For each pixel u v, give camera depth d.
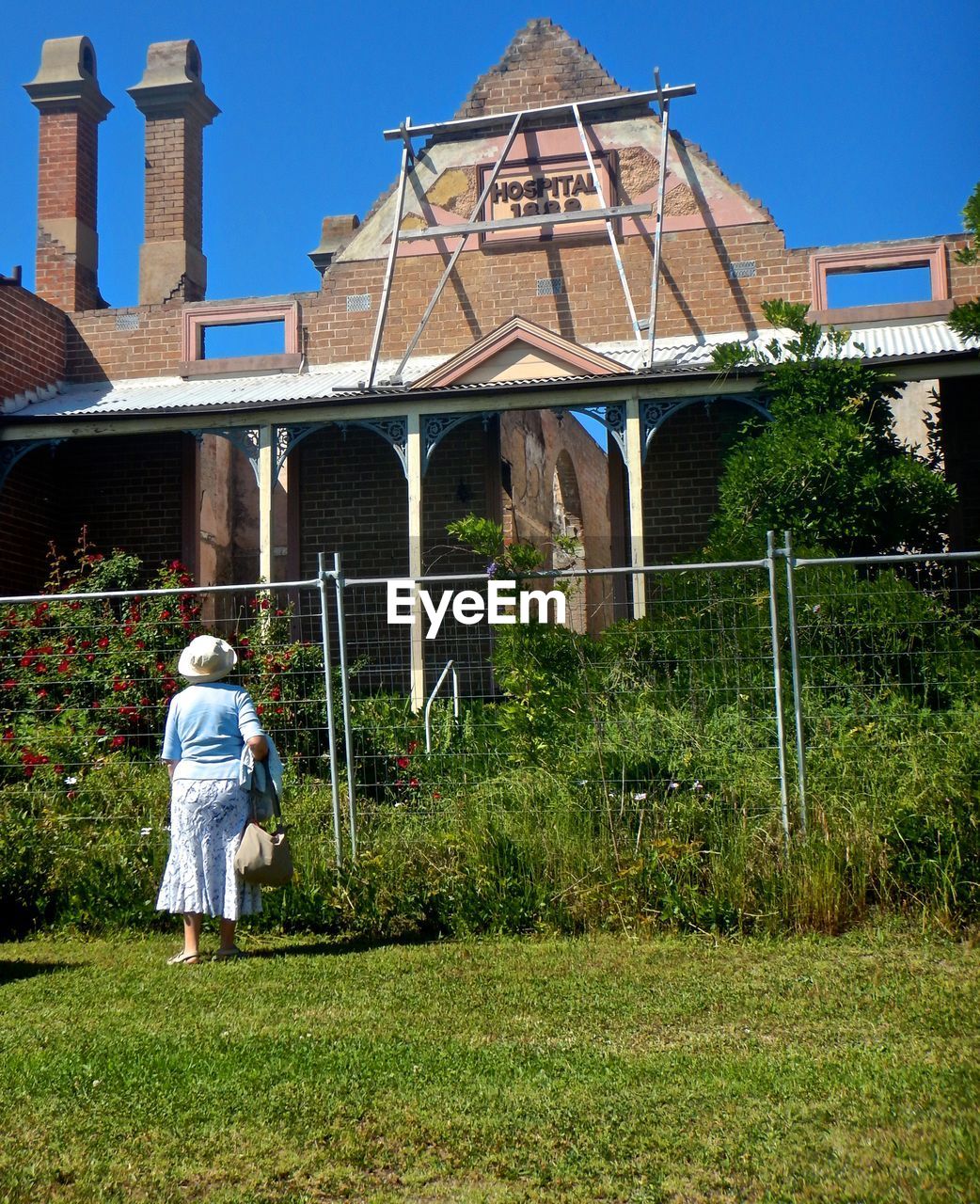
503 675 8.09
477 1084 3.95
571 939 6.15
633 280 17.53
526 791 6.95
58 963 6.04
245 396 16.19
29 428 15.67
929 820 6.20
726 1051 4.23
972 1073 3.82
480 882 6.48
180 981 5.53
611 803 6.79
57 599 7.10
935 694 7.86
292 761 7.88
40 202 19.58
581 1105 3.73
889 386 13.98
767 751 6.97
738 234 17.30
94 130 20.30
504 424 18.41
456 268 18.00
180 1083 4.02
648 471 16.98
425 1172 3.29
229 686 6.26
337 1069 4.13
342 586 7.04
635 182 17.69
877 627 8.03
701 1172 3.22
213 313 18.59
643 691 7.68
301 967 5.74
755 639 7.89
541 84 18.19
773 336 16.73
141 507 17.92
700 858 6.44
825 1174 3.16
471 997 5.07
